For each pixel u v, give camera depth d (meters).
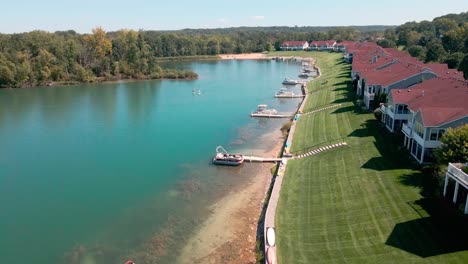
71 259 38.19
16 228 43.91
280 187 49.31
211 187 52.72
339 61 177.25
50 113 98.69
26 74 140.88
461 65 104.62
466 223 34.09
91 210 47.50
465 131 41.25
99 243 40.66
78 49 160.00
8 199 50.81
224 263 36.34
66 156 66.50
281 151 66.00
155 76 162.00
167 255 38.00
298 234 38.09
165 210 46.81
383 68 96.25
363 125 68.25
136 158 64.75
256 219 43.66
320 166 53.69
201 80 156.75
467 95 54.59
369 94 78.56
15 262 38.03
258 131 79.31
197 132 79.44
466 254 30.47
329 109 85.69
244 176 56.09
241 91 127.81
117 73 160.50
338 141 62.50
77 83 150.12
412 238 33.78
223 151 67.00
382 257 32.38
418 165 47.56
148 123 87.44
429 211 37.03
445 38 159.12
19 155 67.25
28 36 156.00
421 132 48.03
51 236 42.25
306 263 33.59
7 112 100.06
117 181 55.72
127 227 43.44
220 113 95.88
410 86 71.12
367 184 44.94
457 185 36.62
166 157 64.94
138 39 176.88
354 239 35.53
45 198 50.97
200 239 40.38
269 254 34.69
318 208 42.28
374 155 53.03
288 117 89.94
